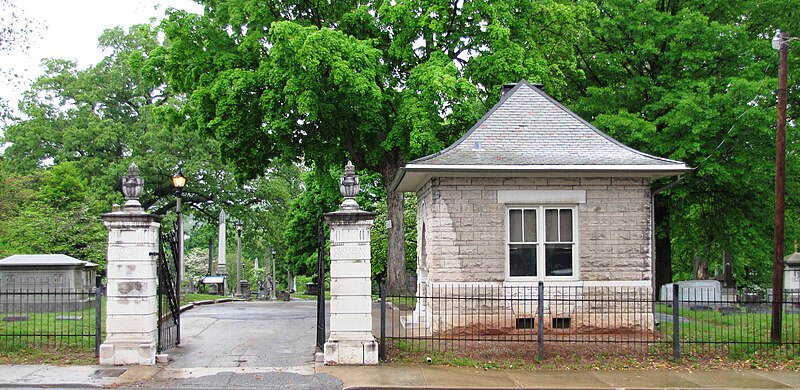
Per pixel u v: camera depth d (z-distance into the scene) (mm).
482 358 13570
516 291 15508
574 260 15750
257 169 29016
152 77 27438
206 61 26094
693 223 32969
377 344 13305
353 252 13164
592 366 13219
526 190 15633
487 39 25000
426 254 16766
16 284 21000
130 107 47719
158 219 13516
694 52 27109
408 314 20062
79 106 45594
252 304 29969
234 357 13766
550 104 17203
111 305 12875
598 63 29484
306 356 13914
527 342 14820
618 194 15852
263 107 24031
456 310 15406
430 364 13117
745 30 28375
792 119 29266
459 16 25219
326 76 23375
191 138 44562
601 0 30375
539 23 26875
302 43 21891
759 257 36156
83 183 39062
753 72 26688
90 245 29672
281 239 50750
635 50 28984
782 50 16172
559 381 12008
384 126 25156
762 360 13859
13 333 13766
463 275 15453
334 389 11195
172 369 12555
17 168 43375
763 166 25672
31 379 11461
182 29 26156
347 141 27172
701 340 15102
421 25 24266
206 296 33406
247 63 25688
